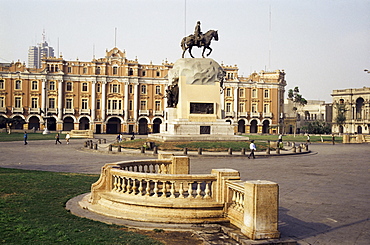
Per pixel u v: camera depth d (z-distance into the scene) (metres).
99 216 11.91
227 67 113.31
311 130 116.19
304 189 18.30
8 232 9.92
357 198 16.06
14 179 18.58
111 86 105.75
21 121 95.94
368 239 10.39
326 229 11.30
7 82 98.94
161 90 110.06
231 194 11.80
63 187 17.05
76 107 103.75
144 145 42.38
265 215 9.90
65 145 52.38
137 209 11.87
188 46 53.34
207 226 11.12
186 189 15.02
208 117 48.47
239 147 43.06
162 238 10.01
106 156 36.12
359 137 73.31
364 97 128.25
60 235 9.75
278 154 39.62
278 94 117.19
